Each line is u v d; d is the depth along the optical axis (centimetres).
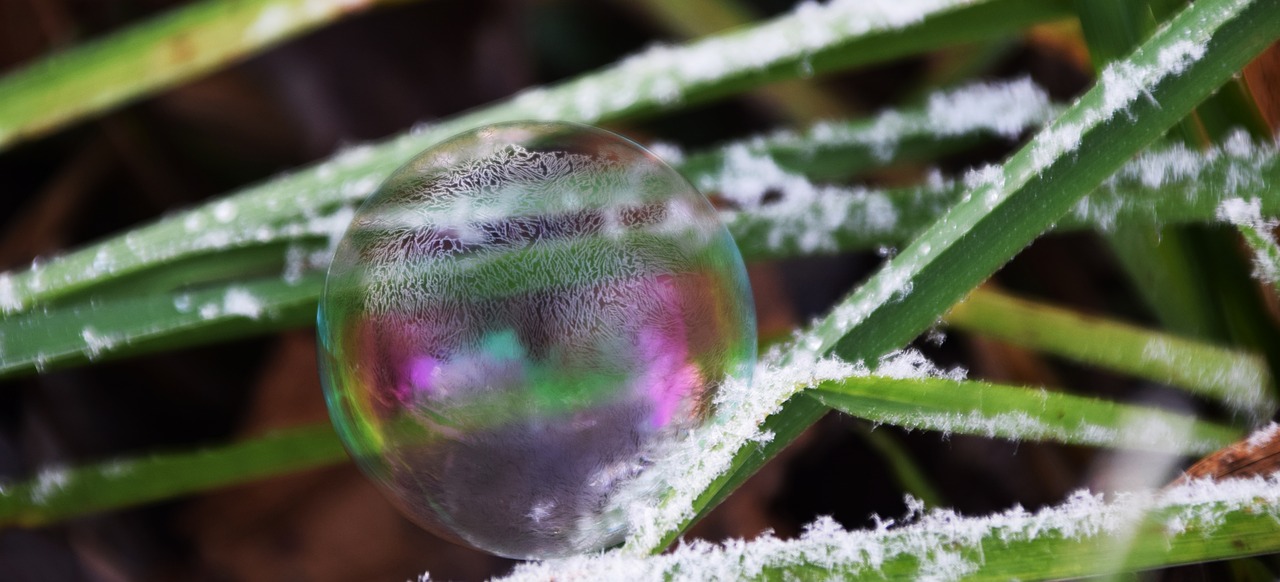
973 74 31
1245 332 24
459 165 21
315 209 25
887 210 25
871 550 21
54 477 26
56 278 24
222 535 30
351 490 30
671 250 21
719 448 21
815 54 25
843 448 29
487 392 21
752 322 22
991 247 21
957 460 28
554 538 21
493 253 21
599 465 21
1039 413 21
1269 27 21
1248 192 23
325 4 26
